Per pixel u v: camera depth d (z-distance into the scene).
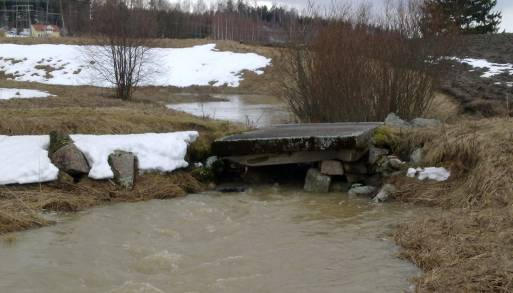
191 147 10.32
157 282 5.32
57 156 8.80
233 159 10.13
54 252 6.15
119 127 10.41
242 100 28.67
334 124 11.52
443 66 13.73
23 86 26.91
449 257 5.63
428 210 8.01
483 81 18.61
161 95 29.11
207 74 39.41
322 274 5.54
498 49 28.84
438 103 14.72
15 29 73.75
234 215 7.87
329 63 13.26
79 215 7.72
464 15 38.56
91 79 32.81
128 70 23.53
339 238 6.74
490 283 4.88
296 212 8.05
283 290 5.14
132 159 9.19
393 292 5.07
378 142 9.78
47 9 76.25
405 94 13.26
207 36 71.88
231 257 6.02
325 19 13.87
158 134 10.20
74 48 41.12
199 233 6.95
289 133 10.17
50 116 10.55
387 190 8.83
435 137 9.55
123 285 5.20
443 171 8.84
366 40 13.24
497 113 12.72
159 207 8.26
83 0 59.16
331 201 8.78
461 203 7.86
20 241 6.53
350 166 9.57
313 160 9.70
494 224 6.48
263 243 6.55
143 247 6.32
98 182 8.80
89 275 5.48
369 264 5.82
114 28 23.22
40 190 8.26
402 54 13.17
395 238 6.61
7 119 9.76
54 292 5.07
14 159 8.54
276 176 10.53
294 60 13.98
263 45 46.06
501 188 7.58
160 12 67.25
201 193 9.43
